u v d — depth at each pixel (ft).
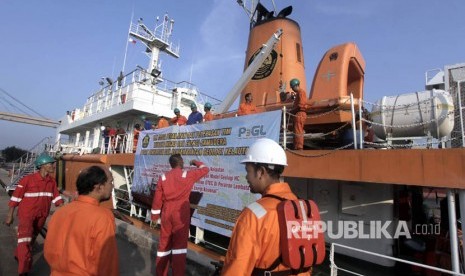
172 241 14.17
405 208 17.06
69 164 45.47
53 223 6.88
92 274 6.36
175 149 23.02
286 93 21.89
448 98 13.01
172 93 47.55
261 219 5.11
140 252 20.13
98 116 49.47
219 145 18.78
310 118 18.39
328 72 18.83
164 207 14.35
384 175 12.19
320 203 18.69
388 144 14.30
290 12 26.68
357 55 19.69
